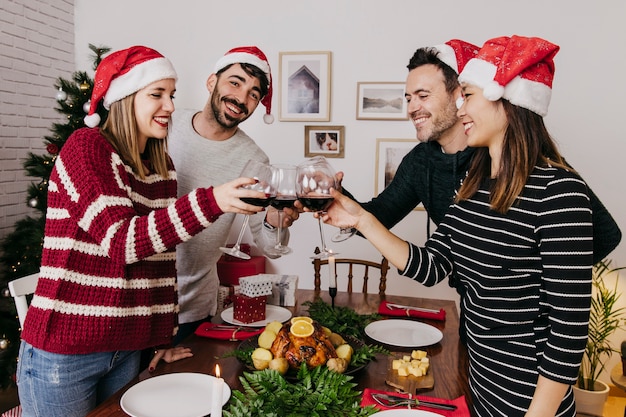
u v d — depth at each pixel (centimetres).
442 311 205
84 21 394
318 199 141
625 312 336
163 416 117
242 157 215
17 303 176
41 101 369
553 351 109
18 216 354
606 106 331
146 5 382
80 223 134
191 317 217
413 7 348
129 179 146
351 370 138
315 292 245
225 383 133
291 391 122
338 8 358
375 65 357
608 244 134
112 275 139
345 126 365
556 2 331
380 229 149
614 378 285
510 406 123
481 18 340
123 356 151
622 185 334
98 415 119
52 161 305
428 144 197
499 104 121
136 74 145
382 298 236
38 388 139
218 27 374
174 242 131
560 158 121
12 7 337
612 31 327
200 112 221
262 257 374
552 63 122
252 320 187
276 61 370
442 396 133
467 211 133
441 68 183
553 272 111
